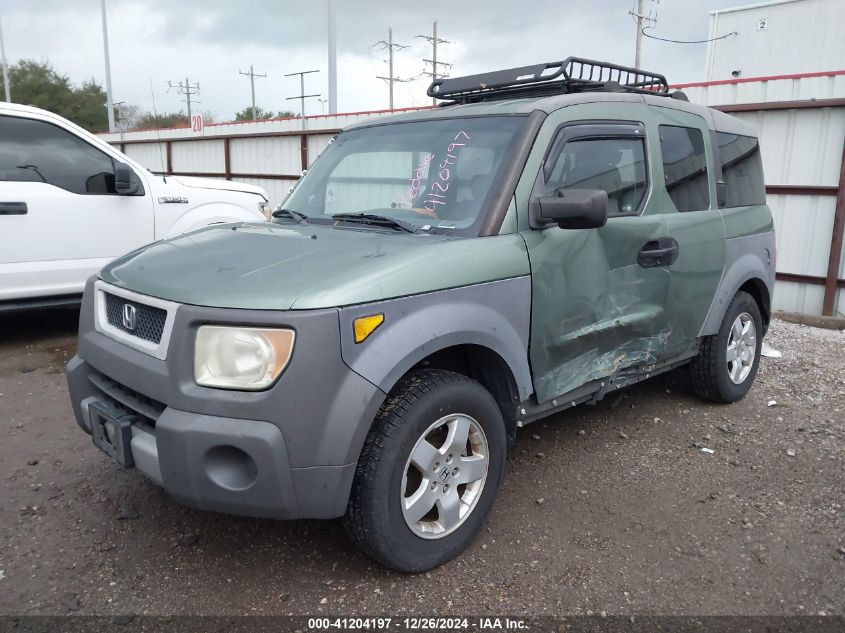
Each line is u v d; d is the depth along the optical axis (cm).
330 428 244
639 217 381
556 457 403
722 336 465
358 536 266
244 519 329
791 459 407
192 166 1809
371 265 267
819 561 301
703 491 364
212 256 298
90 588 275
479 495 303
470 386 289
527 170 322
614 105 381
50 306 603
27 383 521
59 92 4825
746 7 1966
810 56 1850
